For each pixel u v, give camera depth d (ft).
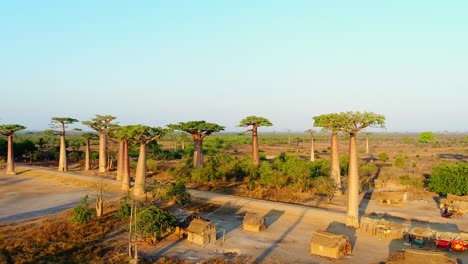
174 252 114.32
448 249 116.98
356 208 140.97
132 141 196.54
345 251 112.68
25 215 160.35
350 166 141.28
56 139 627.46
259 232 136.36
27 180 259.80
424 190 211.20
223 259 107.14
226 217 158.51
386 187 220.64
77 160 369.50
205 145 493.77
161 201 179.83
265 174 213.46
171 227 127.44
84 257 107.55
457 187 192.85
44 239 121.80
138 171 190.80
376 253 113.60
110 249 115.34
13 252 109.50
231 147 537.24
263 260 107.76
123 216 139.85
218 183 226.79
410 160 365.20
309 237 130.21
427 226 143.54
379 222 136.56
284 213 161.89
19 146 382.42
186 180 232.12
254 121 244.83
